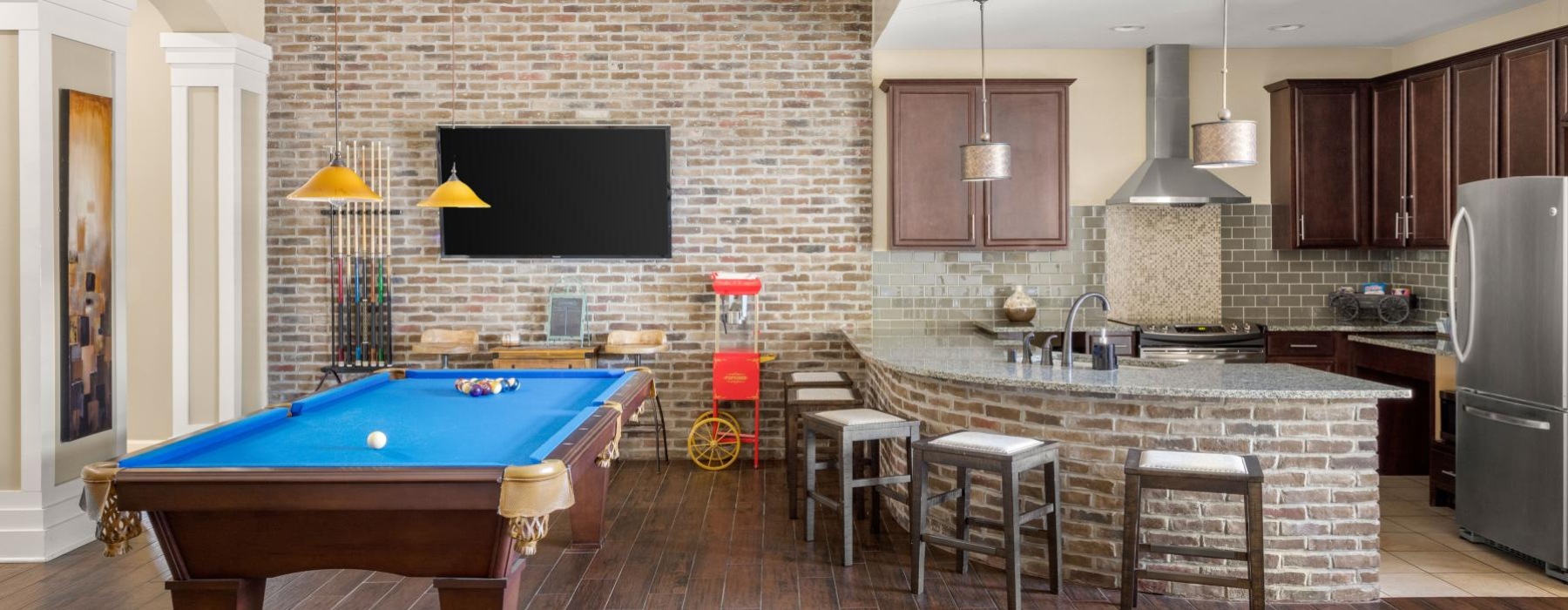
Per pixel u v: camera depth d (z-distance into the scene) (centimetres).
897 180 683
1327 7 590
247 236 666
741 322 708
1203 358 655
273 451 333
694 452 707
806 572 450
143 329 674
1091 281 717
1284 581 411
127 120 671
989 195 684
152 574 447
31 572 450
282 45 697
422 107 699
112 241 513
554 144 696
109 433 512
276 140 698
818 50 704
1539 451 438
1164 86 698
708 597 418
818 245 710
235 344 649
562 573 449
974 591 422
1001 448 392
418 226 704
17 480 470
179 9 607
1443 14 607
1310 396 388
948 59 707
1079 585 429
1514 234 452
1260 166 716
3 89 466
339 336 702
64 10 477
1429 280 678
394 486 285
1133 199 669
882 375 581
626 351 676
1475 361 480
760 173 707
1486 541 491
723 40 704
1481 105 582
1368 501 409
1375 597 411
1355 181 684
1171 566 418
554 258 704
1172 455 382
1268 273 720
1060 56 711
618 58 702
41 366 467
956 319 715
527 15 699
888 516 546
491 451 335
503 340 698
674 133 705
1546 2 571
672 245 708
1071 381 411
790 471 544
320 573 443
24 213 466
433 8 698
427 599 413
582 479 480
